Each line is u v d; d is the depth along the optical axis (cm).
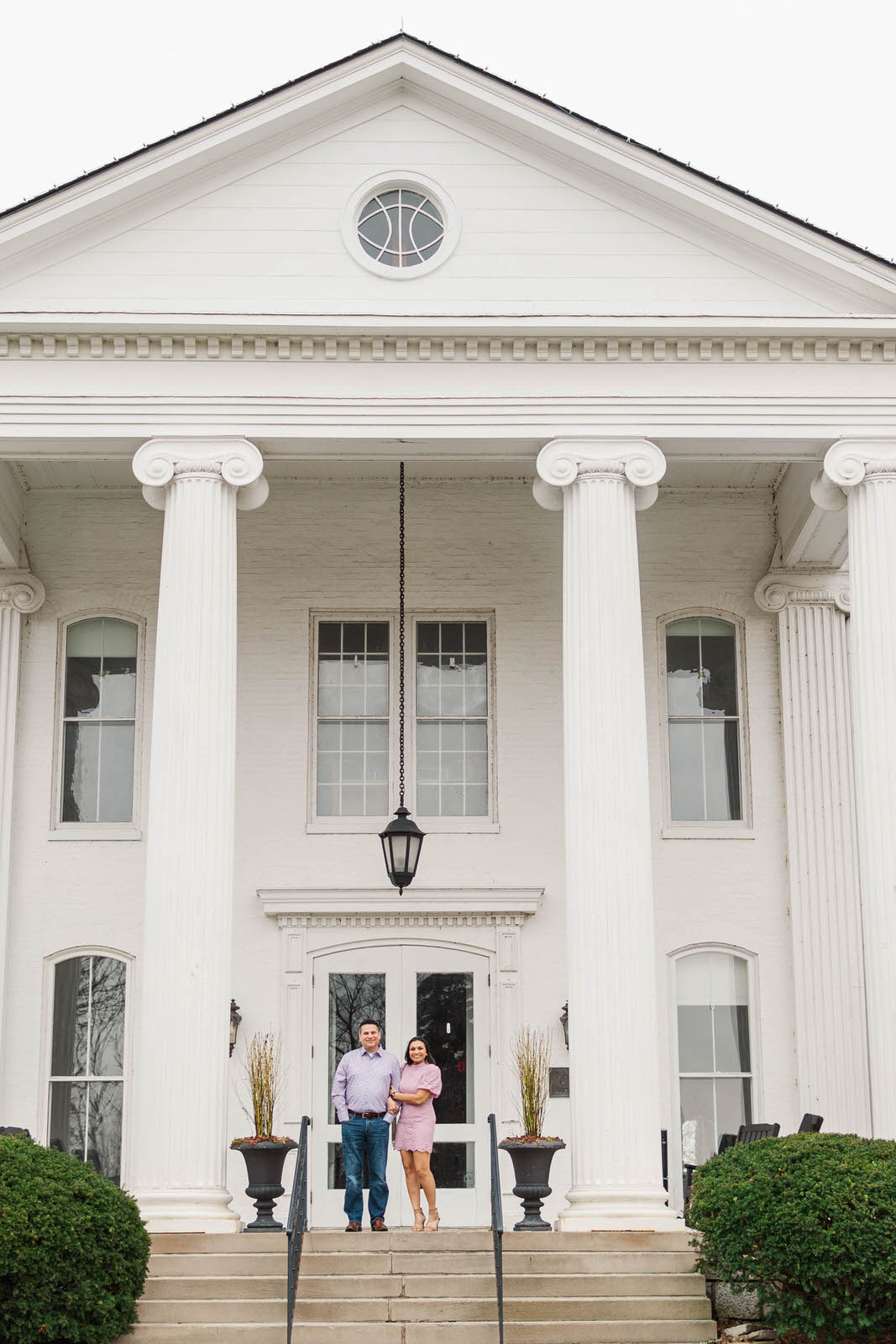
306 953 2133
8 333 1858
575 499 1850
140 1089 1689
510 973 2128
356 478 2272
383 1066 1670
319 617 2258
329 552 2258
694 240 1922
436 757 2222
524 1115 1766
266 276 1908
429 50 1920
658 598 2261
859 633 1836
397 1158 2081
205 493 1836
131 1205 1435
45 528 2259
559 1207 2045
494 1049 2108
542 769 2197
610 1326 1407
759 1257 1336
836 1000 2125
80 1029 2139
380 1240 1580
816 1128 1873
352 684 2250
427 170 1942
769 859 2191
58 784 2206
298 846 2170
